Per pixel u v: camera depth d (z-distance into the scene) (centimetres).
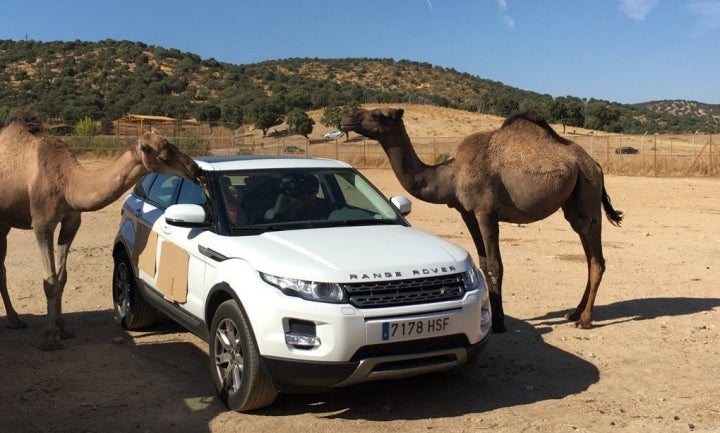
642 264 1106
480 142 744
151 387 576
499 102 10262
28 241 1287
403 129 742
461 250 558
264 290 487
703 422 506
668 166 3203
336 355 468
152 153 593
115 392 564
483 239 748
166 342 703
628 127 11519
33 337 720
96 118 9619
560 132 7338
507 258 1158
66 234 716
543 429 492
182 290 597
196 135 5462
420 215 1734
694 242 1311
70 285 954
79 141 3841
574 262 1123
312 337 473
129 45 15825
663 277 1015
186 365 632
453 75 18362
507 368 629
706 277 1010
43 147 677
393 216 643
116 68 13812
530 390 573
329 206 627
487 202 734
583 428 495
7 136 701
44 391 564
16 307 845
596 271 763
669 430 492
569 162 734
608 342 709
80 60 14488
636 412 526
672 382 593
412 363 492
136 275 701
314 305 471
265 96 11431
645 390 575
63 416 513
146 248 680
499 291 738
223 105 10094
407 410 527
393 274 490
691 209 1845
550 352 677
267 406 522
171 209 580
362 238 554
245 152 4525
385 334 475
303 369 472
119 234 749
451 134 7681
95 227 1504
